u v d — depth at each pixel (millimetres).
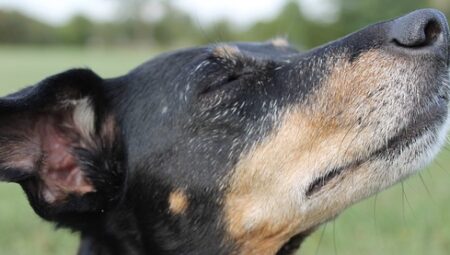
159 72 564
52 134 556
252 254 553
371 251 792
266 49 609
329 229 843
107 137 565
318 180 529
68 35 8953
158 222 557
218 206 546
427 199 923
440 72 513
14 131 536
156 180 553
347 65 535
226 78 553
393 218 866
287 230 543
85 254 578
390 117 516
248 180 541
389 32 528
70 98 555
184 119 549
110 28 8875
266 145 539
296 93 543
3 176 531
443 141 521
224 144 545
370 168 522
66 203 560
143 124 557
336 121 527
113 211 565
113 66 3717
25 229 891
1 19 8742
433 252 786
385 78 519
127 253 569
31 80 3008
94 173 564
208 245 553
